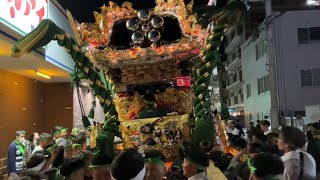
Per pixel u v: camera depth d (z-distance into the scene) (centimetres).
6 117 1220
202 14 446
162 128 484
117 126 486
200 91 457
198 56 494
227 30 448
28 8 938
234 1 412
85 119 502
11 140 1250
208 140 434
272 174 284
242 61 3678
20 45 414
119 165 260
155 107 518
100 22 502
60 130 985
